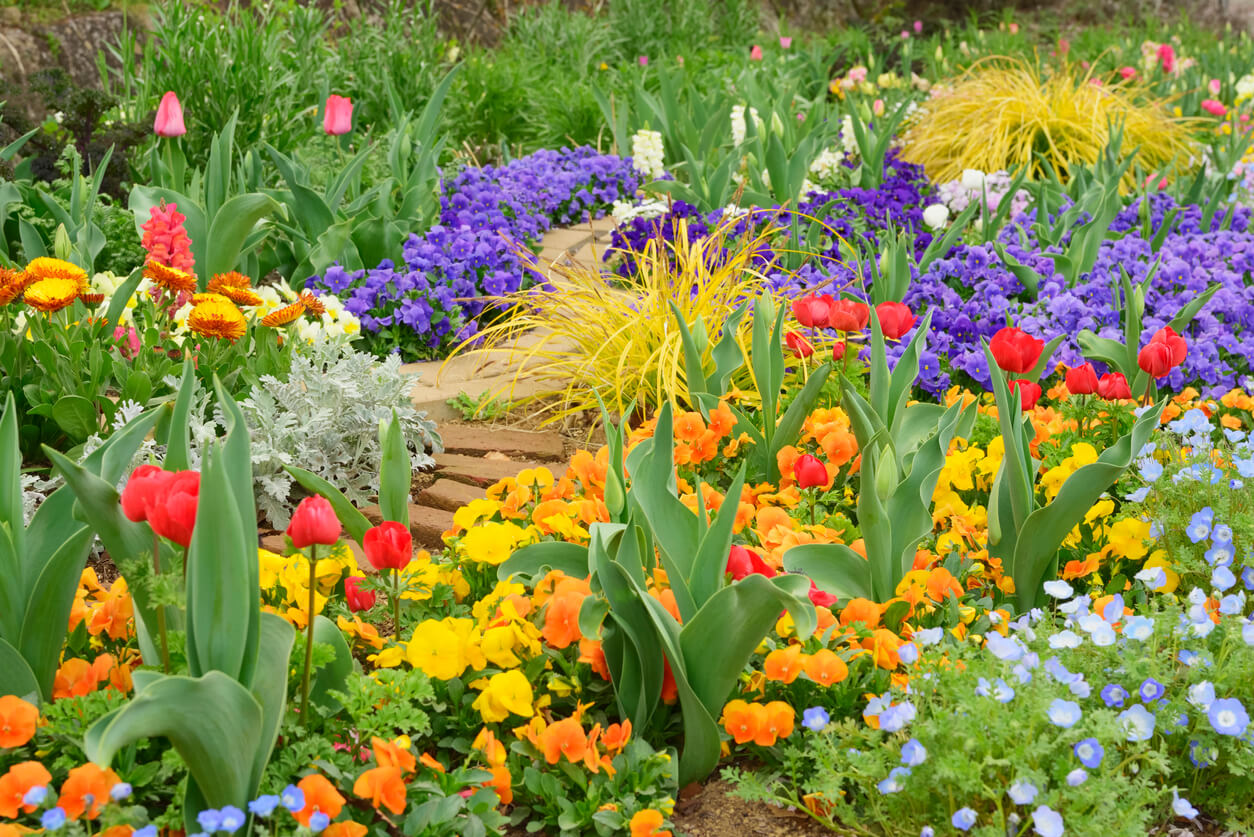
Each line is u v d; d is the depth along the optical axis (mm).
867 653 2299
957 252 4906
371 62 8562
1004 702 1976
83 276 3531
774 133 6691
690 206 5820
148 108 6465
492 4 12633
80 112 5828
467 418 4121
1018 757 1862
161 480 1712
